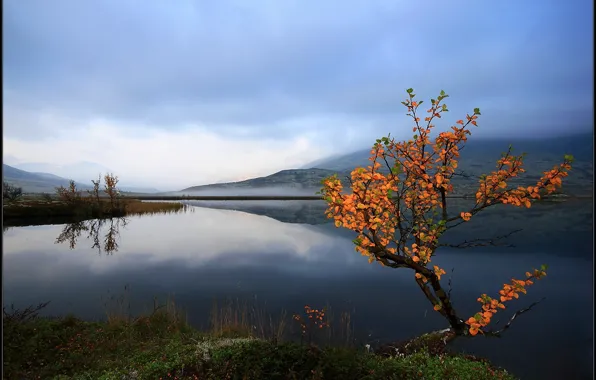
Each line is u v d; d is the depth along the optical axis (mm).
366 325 9328
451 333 7051
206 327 9203
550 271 16688
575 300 11891
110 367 6449
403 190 5922
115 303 11430
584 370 6766
